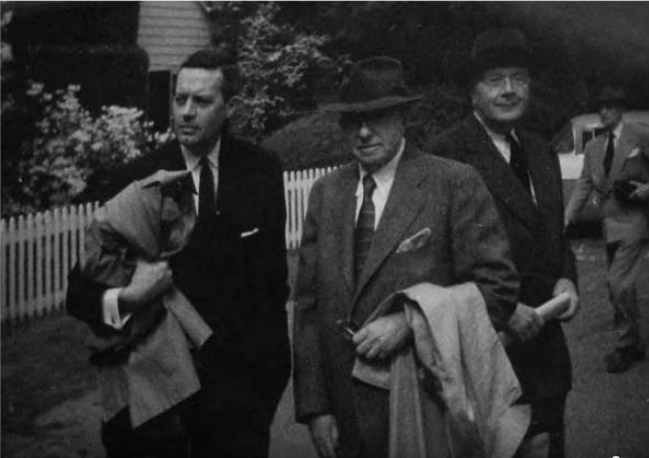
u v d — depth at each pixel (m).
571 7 3.57
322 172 5.30
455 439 2.17
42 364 3.96
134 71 5.53
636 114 3.69
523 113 2.63
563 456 2.77
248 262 2.62
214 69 2.60
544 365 2.68
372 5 4.88
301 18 6.22
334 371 2.40
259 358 2.62
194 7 6.52
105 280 2.45
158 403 2.46
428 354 2.20
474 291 2.26
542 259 2.62
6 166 5.23
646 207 3.67
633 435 3.29
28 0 5.21
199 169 2.64
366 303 2.33
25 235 4.73
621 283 3.72
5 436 3.43
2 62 5.25
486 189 2.38
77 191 5.21
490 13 3.90
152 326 2.48
